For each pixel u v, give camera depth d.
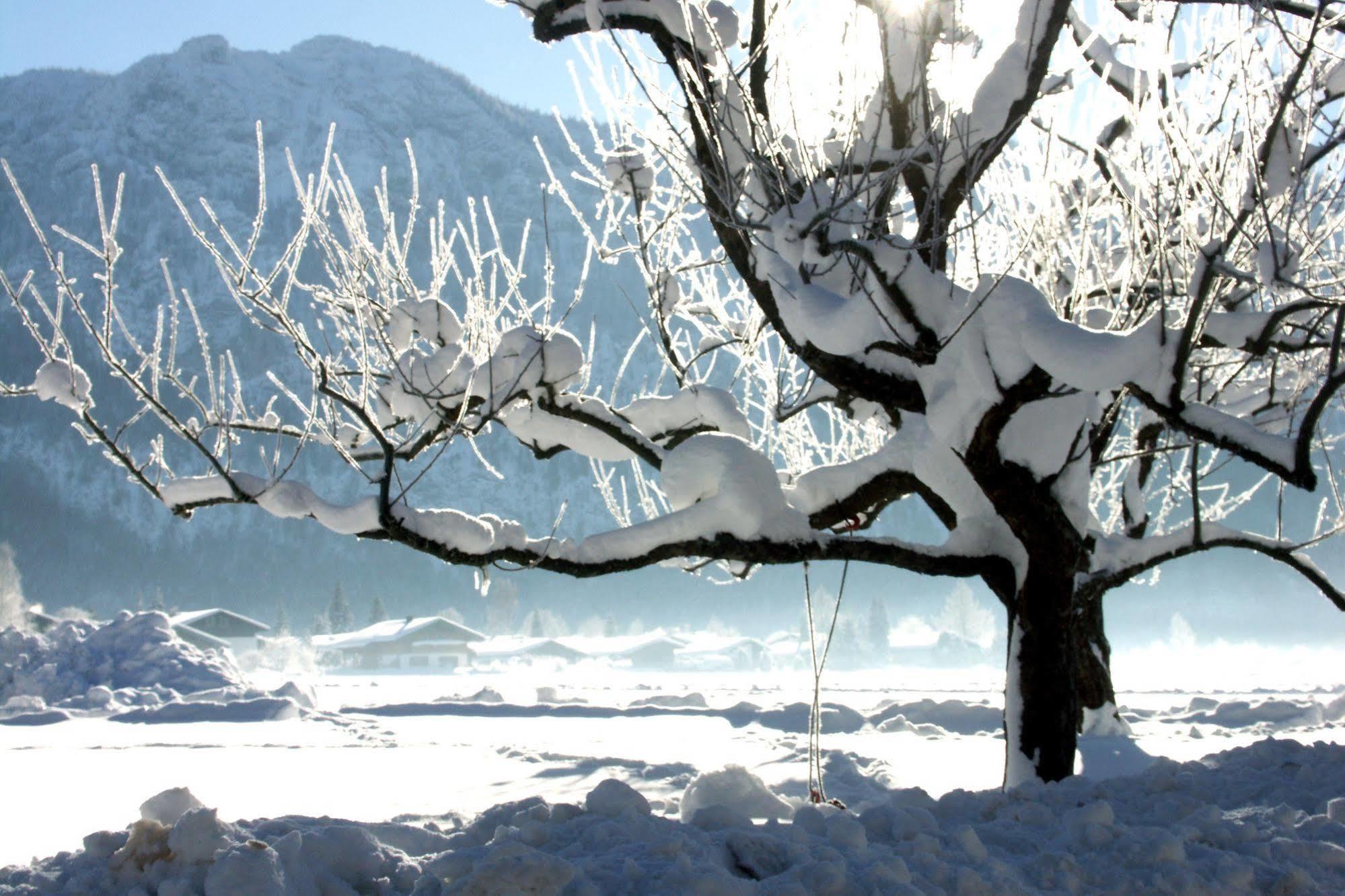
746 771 7.04
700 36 7.75
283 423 8.73
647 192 9.83
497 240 9.62
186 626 85.19
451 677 69.00
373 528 7.91
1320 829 5.64
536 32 8.32
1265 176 7.14
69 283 7.58
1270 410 10.91
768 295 8.07
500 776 11.86
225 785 11.70
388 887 4.64
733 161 7.92
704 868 4.24
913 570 7.95
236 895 4.12
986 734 16.16
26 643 29.22
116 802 10.69
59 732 19.58
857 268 7.47
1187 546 8.82
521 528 7.91
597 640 112.56
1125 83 8.27
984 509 8.13
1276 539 8.78
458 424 8.38
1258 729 15.61
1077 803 6.37
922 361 7.12
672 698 24.78
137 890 4.39
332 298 9.29
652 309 10.41
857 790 10.22
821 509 8.62
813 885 4.31
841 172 7.05
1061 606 7.80
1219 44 7.79
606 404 9.51
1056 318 6.72
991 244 9.87
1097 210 9.67
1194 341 6.99
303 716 22.25
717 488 7.80
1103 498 15.03
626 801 5.61
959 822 5.95
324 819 5.89
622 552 7.76
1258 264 6.53
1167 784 6.76
